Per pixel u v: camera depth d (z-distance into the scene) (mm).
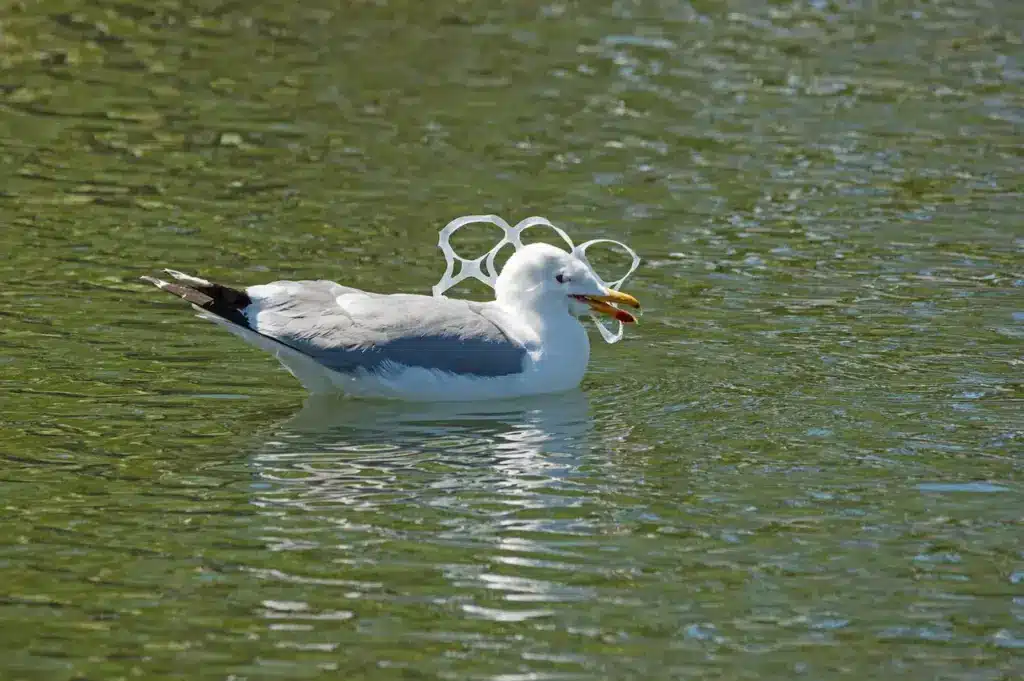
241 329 13531
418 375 13641
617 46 27281
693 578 10469
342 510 11430
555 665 9312
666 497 11805
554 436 13070
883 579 10508
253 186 20297
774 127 23344
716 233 19078
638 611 10000
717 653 9500
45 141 21547
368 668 9227
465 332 13789
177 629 9617
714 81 25500
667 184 20891
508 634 9664
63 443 12586
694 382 14508
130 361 14641
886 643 9664
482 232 18984
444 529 11125
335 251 18094
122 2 28531
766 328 16016
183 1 28891
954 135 23094
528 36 27734
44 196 19484
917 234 19109
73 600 9953
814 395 14133
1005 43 27859
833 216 19750
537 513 11461
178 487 11773
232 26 27547
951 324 16094
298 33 27344
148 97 23625
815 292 17109
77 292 16391
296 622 9742
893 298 16906
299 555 10672
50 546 10703
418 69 25672
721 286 17297
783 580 10469
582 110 23922
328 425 13219
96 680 9023
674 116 23750
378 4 29406
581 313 14328
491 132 22812
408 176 20906
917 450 12812
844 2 30484
